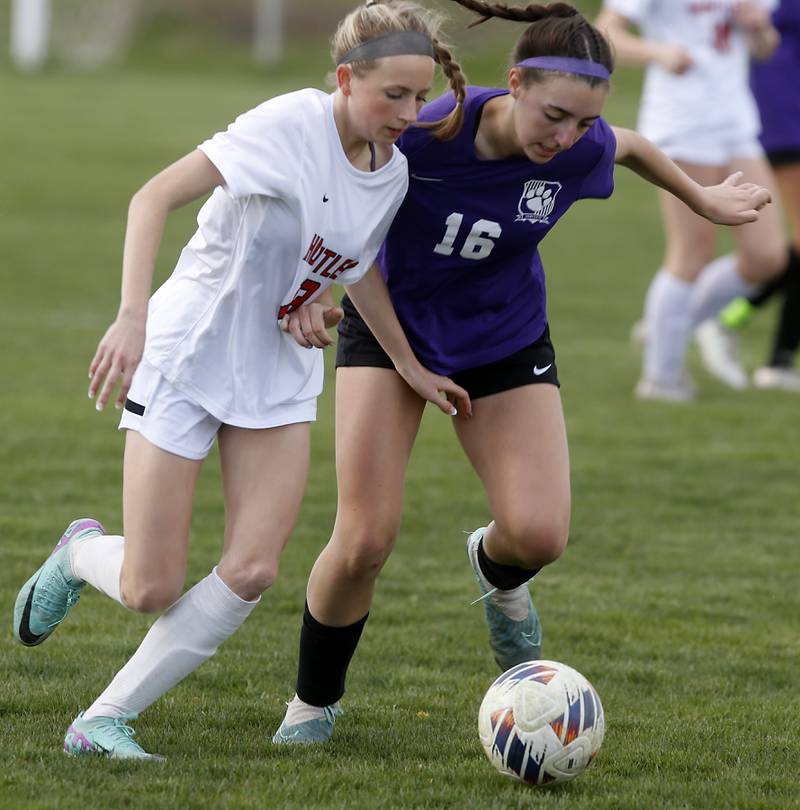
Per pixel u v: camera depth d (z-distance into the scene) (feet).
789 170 124.47
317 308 47.60
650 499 93.61
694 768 49.55
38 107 355.36
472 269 52.49
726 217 55.67
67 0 476.13
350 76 45.01
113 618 67.21
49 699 54.34
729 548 83.46
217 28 517.55
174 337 46.88
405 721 54.19
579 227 237.66
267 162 45.06
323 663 51.01
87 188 252.42
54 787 44.45
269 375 47.55
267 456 47.70
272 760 48.47
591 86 47.09
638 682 60.85
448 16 49.24
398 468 51.26
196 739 50.75
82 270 183.93
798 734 53.88
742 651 65.46
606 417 116.37
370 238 47.96
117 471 95.50
